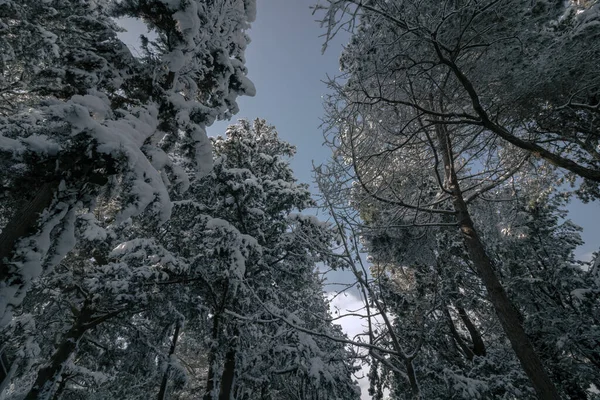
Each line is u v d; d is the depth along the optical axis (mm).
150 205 4668
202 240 9359
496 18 4961
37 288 9500
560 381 9336
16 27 7512
